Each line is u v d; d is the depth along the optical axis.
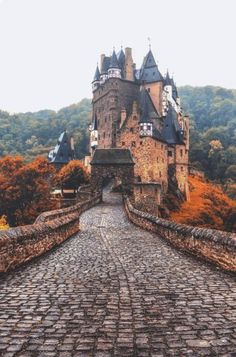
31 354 4.66
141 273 9.37
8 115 187.62
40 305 6.62
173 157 86.69
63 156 97.81
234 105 198.00
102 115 95.62
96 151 53.81
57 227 14.66
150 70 96.44
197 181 114.19
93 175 52.31
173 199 79.75
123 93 91.94
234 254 9.17
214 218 82.19
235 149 144.88
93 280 8.57
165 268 10.02
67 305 6.62
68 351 4.75
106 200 52.94
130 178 52.50
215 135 157.50
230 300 6.91
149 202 58.97
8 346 4.88
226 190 116.56
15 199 69.44
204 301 6.86
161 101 93.50
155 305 6.62
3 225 61.84
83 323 5.73
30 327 5.56
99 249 13.80
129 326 5.60
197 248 11.81
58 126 175.00
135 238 17.41
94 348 4.84
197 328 5.50
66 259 11.53
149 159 76.56
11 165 75.38
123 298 7.07
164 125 88.44
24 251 10.62
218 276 8.98
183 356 4.60
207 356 4.60
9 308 6.44
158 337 5.18
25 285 8.06
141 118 78.44
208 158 140.75
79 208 32.16
